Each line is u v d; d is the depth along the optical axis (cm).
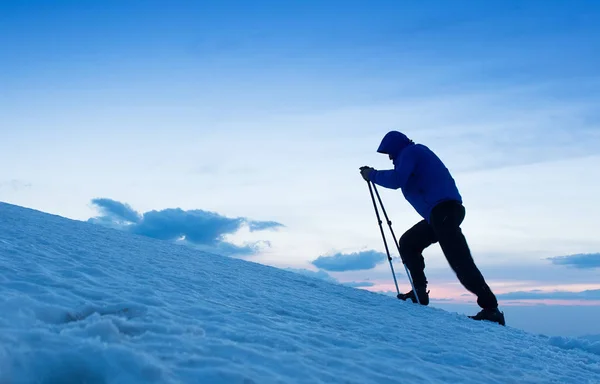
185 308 272
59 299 238
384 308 463
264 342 228
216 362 180
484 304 527
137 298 272
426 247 588
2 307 202
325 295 479
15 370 146
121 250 475
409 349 283
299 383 180
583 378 296
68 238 475
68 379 152
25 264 308
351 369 212
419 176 553
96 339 170
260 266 624
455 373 242
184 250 620
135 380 154
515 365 291
